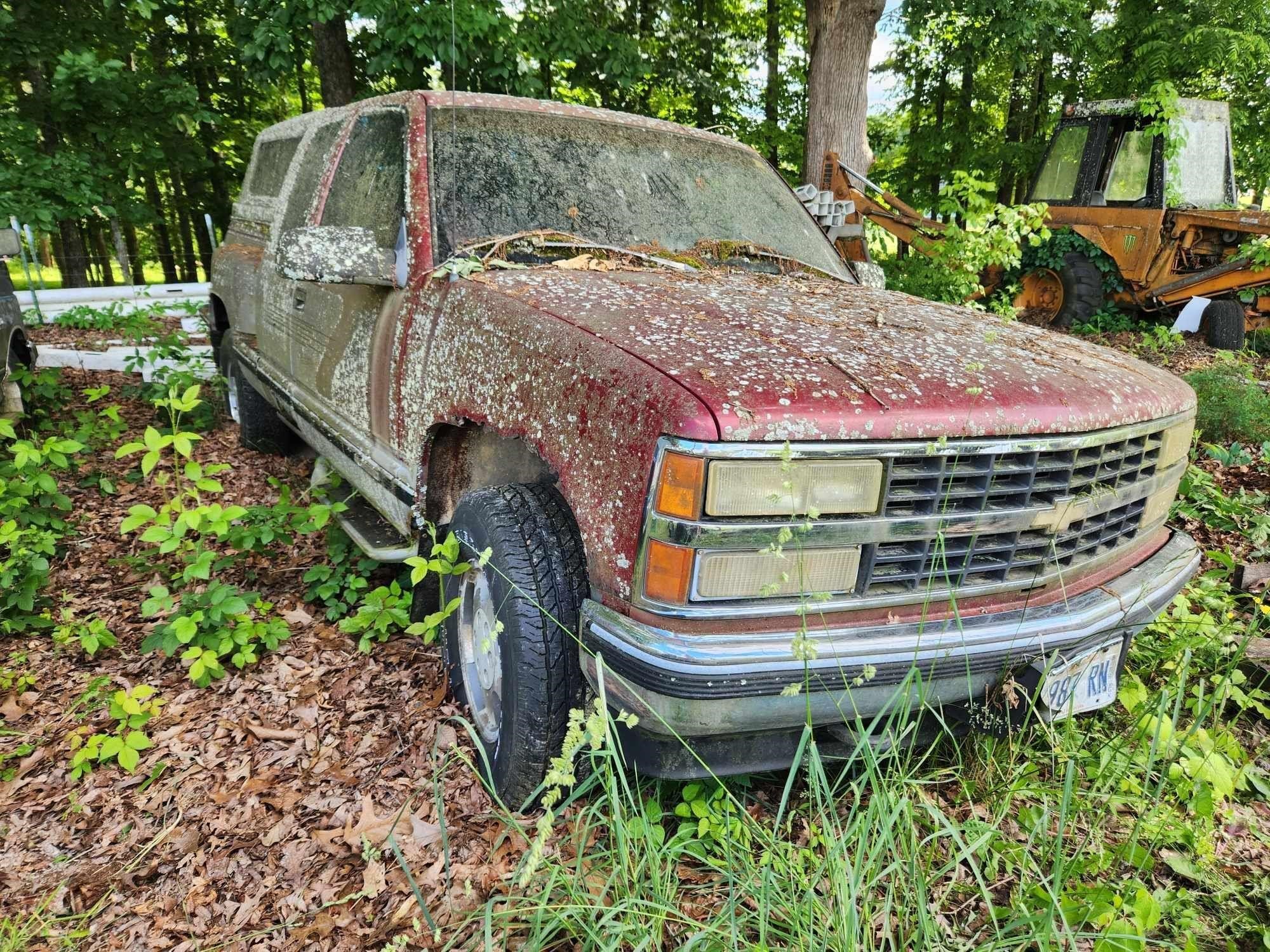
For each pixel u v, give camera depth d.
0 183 11.70
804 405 1.77
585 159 3.20
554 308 2.27
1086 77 16.97
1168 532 2.67
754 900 1.84
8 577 3.29
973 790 2.26
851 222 6.81
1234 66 14.06
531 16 9.34
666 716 1.79
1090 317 9.38
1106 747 2.33
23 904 2.09
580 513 1.96
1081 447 2.03
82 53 11.14
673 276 2.76
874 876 1.72
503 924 1.77
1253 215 8.28
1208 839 2.14
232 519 2.97
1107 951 1.69
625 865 1.75
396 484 2.85
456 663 2.61
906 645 1.87
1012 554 2.02
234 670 3.05
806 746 2.01
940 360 2.11
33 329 9.32
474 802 2.34
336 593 3.46
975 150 17.66
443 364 2.54
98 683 2.85
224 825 2.32
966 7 11.17
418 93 3.18
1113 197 9.43
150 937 1.98
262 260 4.49
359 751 2.57
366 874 2.08
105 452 5.29
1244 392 5.45
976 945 1.80
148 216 14.44
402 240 2.88
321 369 3.56
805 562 1.80
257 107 19.25
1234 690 2.68
